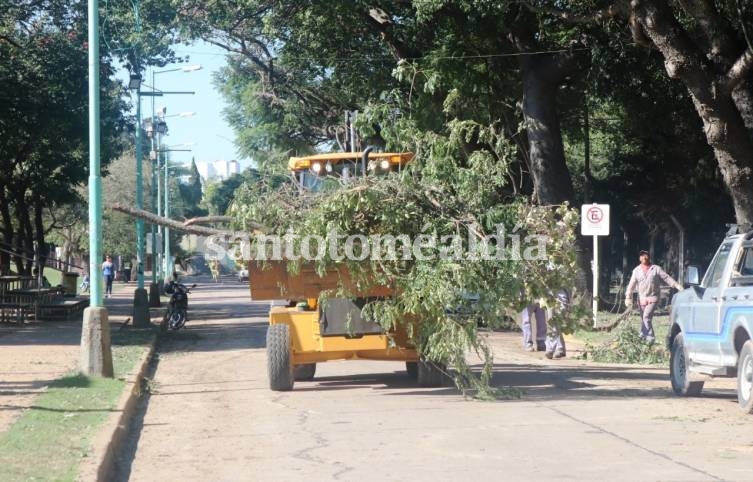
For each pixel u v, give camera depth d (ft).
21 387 47.55
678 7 74.79
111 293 183.21
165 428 38.88
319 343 48.39
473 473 29.25
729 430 36.40
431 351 44.60
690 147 119.44
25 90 108.68
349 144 61.52
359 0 99.66
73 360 60.90
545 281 45.21
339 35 112.27
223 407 44.47
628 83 98.17
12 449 30.99
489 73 104.17
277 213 44.88
